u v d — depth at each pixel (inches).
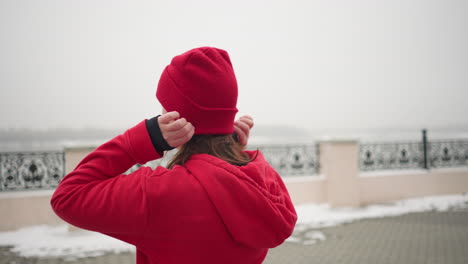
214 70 31.5
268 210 30.9
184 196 29.1
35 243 198.4
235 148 36.5
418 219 250.1
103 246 194.9
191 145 34.3
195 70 31.0
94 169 29.3
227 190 30.0
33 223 223.6
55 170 236.7
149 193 28.1
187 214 29.1
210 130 32.4
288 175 287.0
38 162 233.9
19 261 173.0
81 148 213.8
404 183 309.1
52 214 227.1
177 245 29.9
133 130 29.7
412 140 325.7
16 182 229.8
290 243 199.8
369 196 295.1
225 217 29.6
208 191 29.5
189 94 31.0
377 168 313.0
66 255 181.3
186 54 32.1
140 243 30.8
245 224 30.2
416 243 198.7
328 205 281.4
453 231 221.6
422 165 328.2
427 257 175.9
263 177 34.1
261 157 38.7
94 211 27.5
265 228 31.2
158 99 33.2
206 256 30.2
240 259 31.6
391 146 317.7
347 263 168.9
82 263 170.2
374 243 199.3
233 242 31.0
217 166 31.1
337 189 279.0
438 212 269.9
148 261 33.8
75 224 28.6
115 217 27.7
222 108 32.1
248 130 40.3
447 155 338.0
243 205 30.3
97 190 28.2
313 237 210.5
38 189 233.3
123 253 184.4
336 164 279.4
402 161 321.1
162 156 30.3
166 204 28.4
